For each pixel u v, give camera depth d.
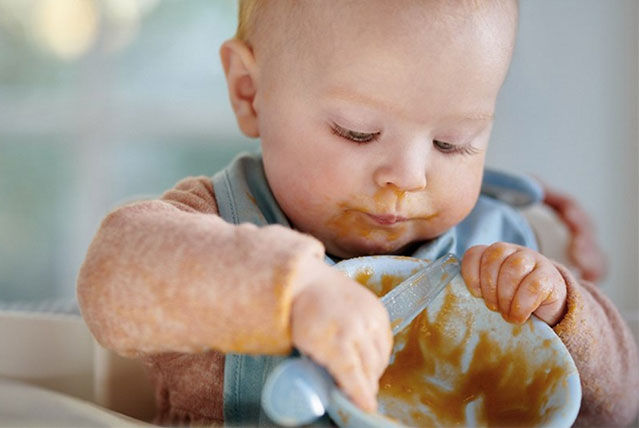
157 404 0.79
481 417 0.61
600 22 1.75
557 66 1.77
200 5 2.05
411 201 0.72
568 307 0.67
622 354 0.75
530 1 1.76
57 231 2.07
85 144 2.08
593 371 0.71
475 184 0.76
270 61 0.77
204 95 2.08
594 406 0.74
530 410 0.58
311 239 0.53
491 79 0.70
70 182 2.08
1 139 2.07
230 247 0.51
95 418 0.58
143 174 2.09
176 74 2.08
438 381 0.63
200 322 0.50
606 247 1.77
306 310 0.48
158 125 2.09
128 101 2.09
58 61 2.08
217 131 2.09
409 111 0.68
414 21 0.68
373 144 0.71
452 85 0.68
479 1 0.70
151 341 0.52
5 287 2.02
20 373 0.83
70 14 2.06
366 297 0.49
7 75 2.07
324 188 0.73
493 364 0.62
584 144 1.77
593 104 1.77
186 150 2.10
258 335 0.49
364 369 0.48
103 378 0.83
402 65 0.67
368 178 0.71
